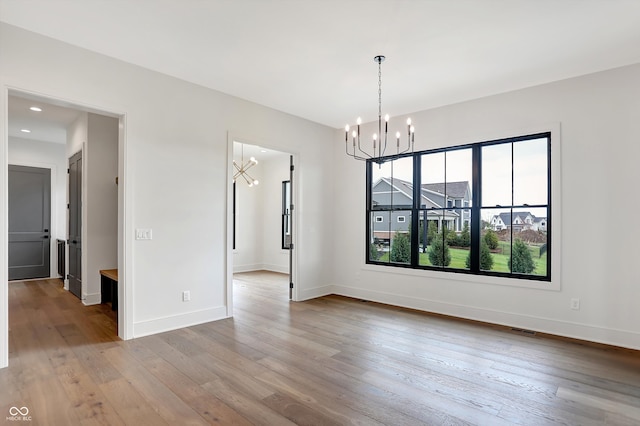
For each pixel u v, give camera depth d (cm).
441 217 490
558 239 390
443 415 228
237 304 523
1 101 286
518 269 425
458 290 465
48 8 266
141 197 372
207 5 261
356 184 583
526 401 246
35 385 262
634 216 349
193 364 302
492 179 448
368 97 457
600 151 368
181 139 404
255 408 234
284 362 309
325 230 599
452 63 354
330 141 611
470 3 254
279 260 860
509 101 429
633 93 351
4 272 289
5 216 288
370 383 271
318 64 361
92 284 509
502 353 334
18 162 683
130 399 244
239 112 463
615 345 356
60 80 318
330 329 404
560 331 388
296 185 552
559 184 390
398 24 284
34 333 378
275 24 287
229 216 449
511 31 293
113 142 534
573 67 361
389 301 534
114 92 352
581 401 246
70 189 596
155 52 339
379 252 557
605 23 279
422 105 485
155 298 382
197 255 418
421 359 319
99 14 274
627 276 352
